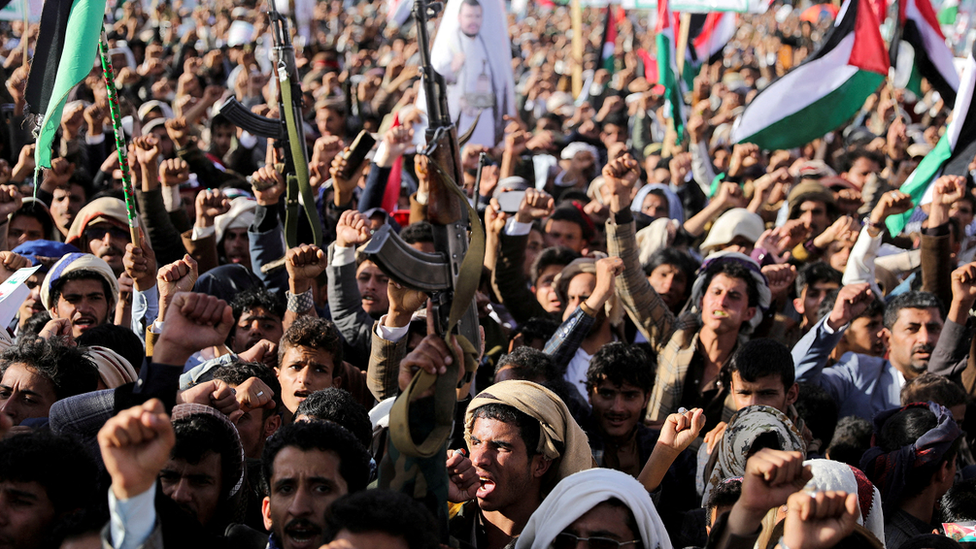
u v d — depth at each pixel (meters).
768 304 5.15
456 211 2.49
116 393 2.34
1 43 15.55
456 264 2.46
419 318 4.30
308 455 2.57
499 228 5.71
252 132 5.17
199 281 5.09
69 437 2.59
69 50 3.75
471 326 2.69
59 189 6.25
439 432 2.37
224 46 16.42
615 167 5.08
